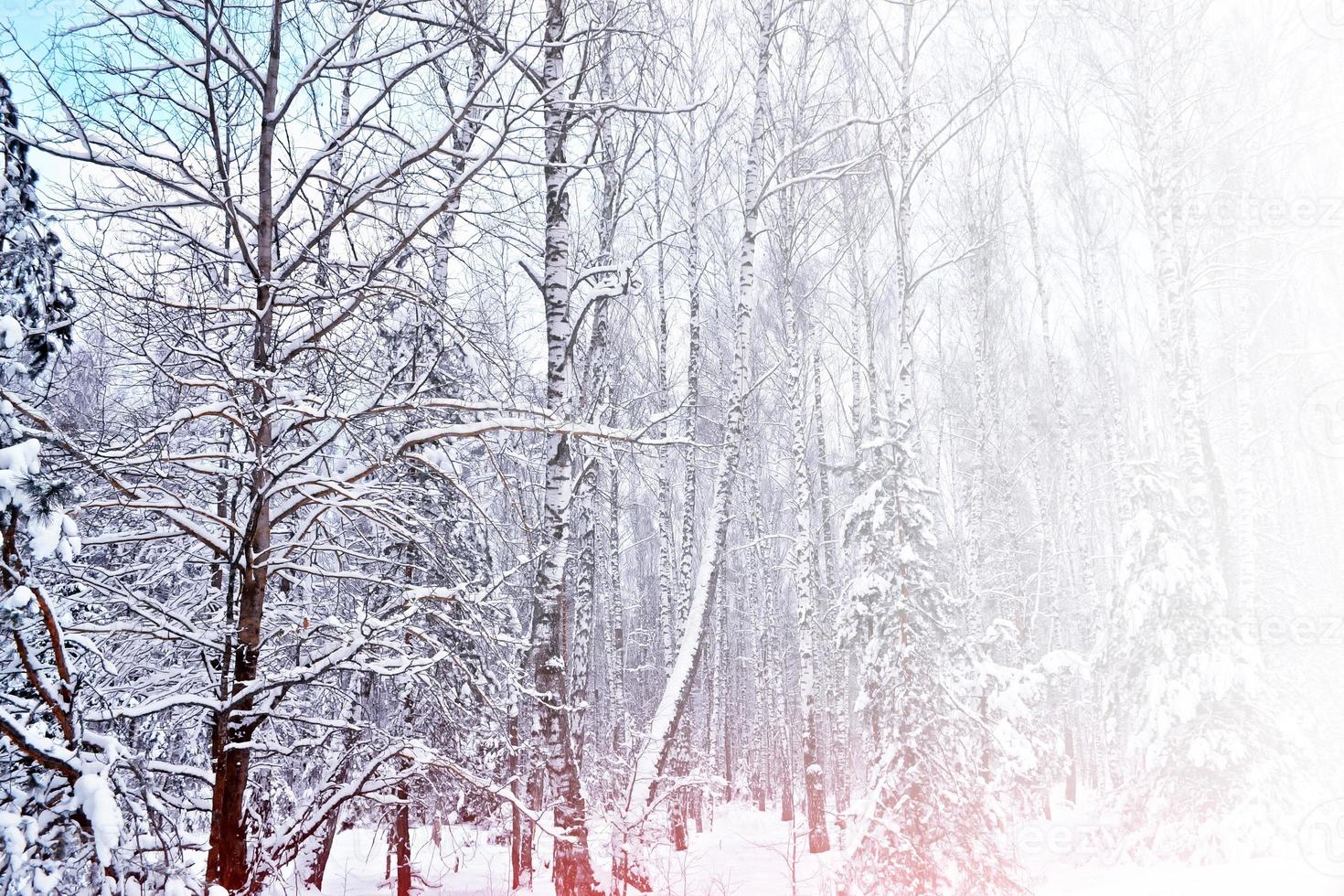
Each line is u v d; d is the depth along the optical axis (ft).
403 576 32.30
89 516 24.00
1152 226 47.98
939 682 33.30
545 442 31.40
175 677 23.26
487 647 28.55
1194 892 25.53
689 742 57.31
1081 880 32.48
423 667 22.75
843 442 98.27
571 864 25.98
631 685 104.53
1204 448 45.01
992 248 71.92
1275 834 30.78
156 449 21.70
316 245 24.50
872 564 37.19
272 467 22.03
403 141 23.44
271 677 21.30
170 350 21.45
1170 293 43.70
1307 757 33.78
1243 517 42.19
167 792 23.59
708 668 90.02
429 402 22.94
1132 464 41.68
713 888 35.27
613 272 31.48
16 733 15.85
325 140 25.05
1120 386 91.45
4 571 16.22
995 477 84.84
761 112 42.22
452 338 25.76
